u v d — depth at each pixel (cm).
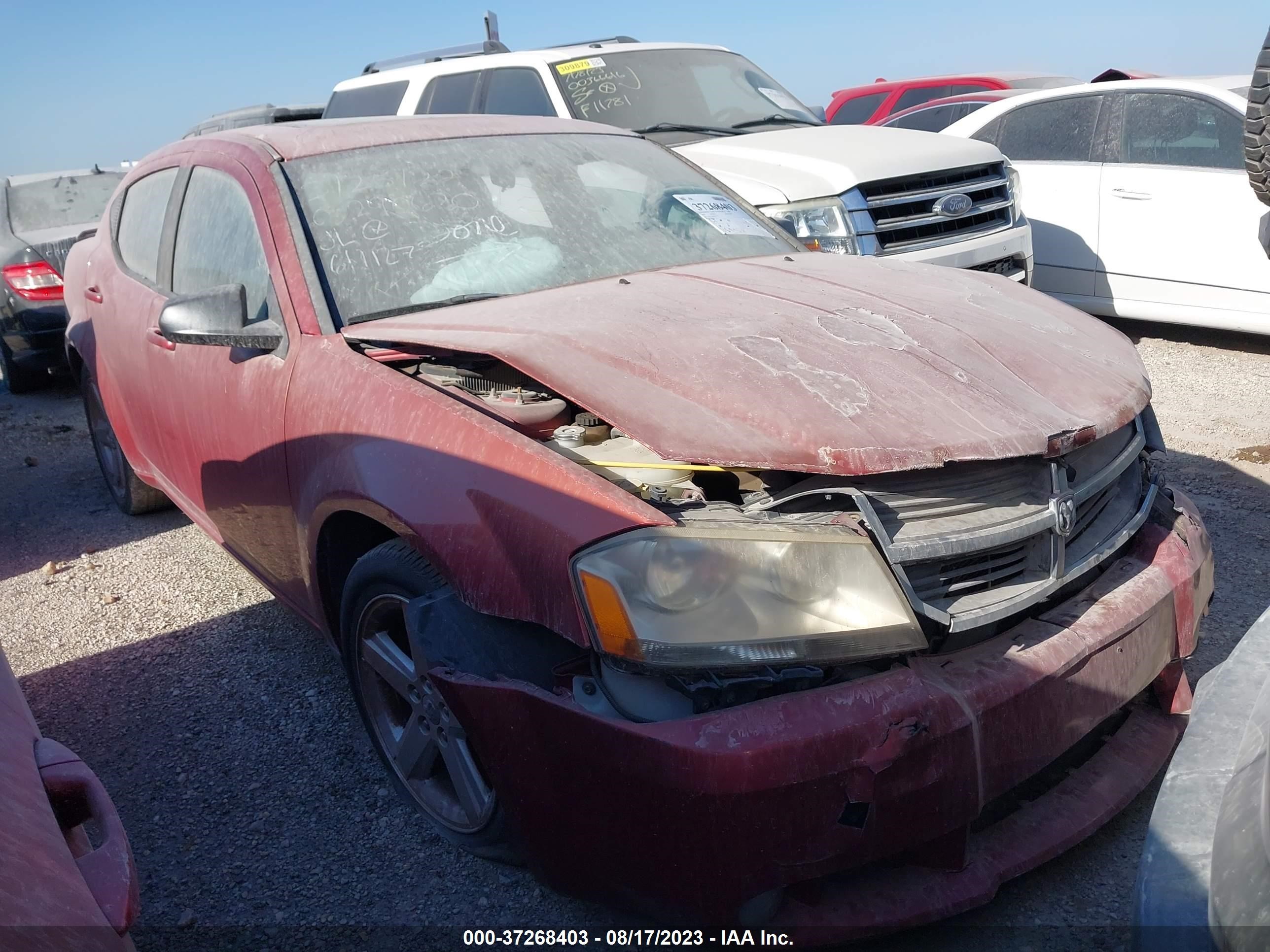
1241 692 173
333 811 281
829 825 189
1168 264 681
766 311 265
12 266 808
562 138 375
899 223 572
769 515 208
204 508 366
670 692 197
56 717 341
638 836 195
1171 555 252
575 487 208
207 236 350
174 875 260
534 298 286
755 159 592
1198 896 141
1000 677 207
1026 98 770
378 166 331
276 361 293
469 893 246
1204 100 669
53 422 766
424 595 236
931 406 222
